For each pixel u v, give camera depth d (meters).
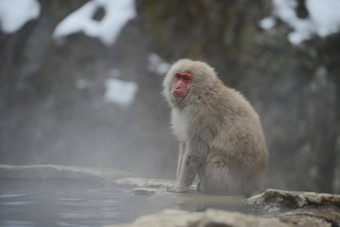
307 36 35.50
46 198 12.66
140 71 37.31
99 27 38.53
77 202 12.01
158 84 36.88
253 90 35.66
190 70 14.62
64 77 37.06
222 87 14.78
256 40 36.38
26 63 38.38
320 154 34.41
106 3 40.28
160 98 36.44
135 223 8.23
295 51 35.09
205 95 14.40
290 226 8.86
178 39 39.22
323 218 10.31
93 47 37.78
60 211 10.52
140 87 36.59
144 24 39.28
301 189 33.94
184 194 13.39
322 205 11.41
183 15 39.84
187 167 14.14
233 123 14.22
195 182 19.56
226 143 14.11
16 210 10.57
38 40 39.50
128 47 38.00
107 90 36.16
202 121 14.27
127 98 36.00
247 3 38.34
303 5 37.53
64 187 15.53
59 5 41.41
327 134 34.72
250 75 36.09
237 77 36.72
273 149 34.31
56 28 39.22
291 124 34.50
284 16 36.59
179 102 14.63
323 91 34.91
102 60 37.50
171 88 15.23
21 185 15.63
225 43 38.12
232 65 37.34
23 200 12.22
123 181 16.77
